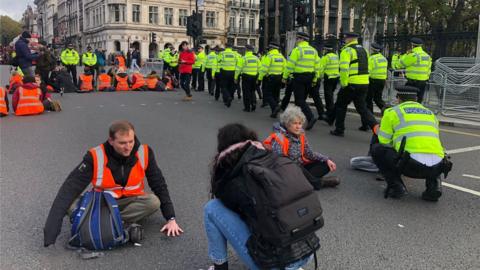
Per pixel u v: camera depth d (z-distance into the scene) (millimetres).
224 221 2943
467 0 24516
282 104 12102
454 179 6133
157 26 68875
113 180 3859
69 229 4184
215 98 16234
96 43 75188
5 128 9469
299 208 2596
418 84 11375
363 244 4004
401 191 5254
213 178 2926
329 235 4191
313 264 3590
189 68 15633
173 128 9828
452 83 12602
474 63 13812
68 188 3688
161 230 4172
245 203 2691
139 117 11453
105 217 3715
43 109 11797
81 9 85312
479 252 3891
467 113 12453
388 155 5184
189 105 14367
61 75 18109
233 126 2982
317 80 10414
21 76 16234
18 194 5172
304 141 5258
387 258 3736
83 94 17625
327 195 5406
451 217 4727
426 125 5059
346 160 7188
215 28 72312
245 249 2865
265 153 2836
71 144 7934
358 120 11711
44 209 4711
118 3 66250
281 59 11523
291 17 16469
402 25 25078
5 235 4043
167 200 4113
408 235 4230
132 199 4020
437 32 15703
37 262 3547
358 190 5617
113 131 3682
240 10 75250
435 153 4965
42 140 8250
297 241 2607
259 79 13477
